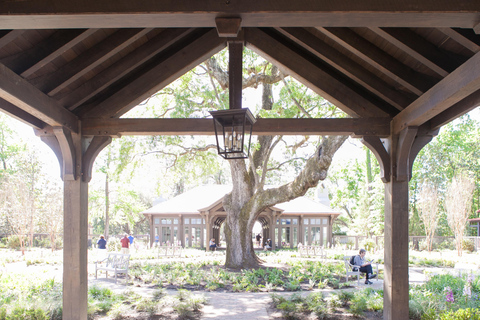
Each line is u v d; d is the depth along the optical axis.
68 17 3.21
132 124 6.50
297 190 13.93
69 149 6.12
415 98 6.14
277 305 7.83
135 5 3.18
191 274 12.45
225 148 4.72
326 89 6.48
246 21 3.40
